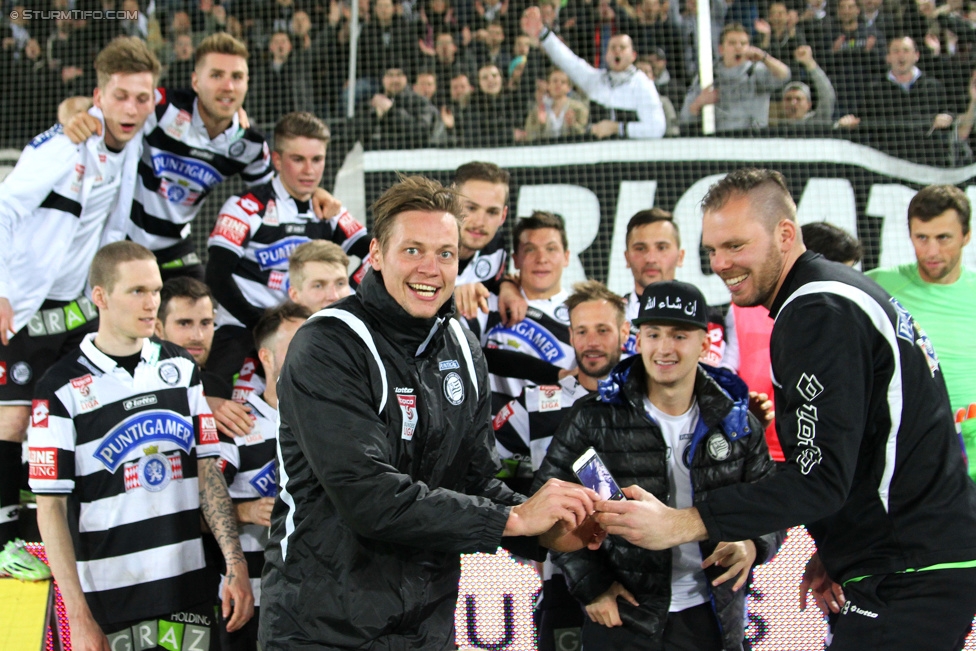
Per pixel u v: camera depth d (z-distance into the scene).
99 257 2.94
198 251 5.36
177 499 3.00
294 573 2.10
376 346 2.10
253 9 6.17
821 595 2.91
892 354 2.26
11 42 6.14
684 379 2.73
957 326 3.89
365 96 6.02
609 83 5.65
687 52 5.89
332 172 5.42
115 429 2.93
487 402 2.35
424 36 6.16
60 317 3.89
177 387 3.05
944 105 5.69
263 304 4.14
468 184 3.74
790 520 2.18
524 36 6.07
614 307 3.42
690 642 2.72
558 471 2.78
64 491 2.85
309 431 2.01
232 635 3.10
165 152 4.22
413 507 1.97
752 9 5.96
